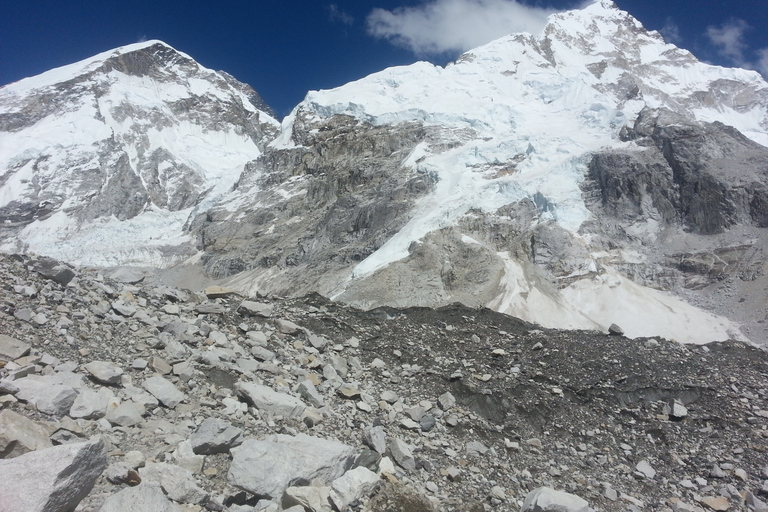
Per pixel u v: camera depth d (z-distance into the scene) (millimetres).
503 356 20734
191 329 15773
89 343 12930
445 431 14875
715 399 18766
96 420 9969
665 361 21531
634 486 14086
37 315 12961
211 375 13430
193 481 8648
